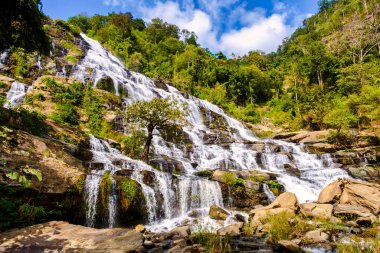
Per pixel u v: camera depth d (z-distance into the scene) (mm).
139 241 5840
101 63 37969
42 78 22953
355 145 26172
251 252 6797
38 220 7727
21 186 7680
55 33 40094
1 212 6852
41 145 9945
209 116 35375
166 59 68062
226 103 53469
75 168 10039
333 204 12164
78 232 6117
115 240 5660
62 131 15195
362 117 31062
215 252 6723
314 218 10008
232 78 59906
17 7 8570
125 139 18859
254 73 62562
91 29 64875
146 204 11016
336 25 85188
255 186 14133
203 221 10742
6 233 5910
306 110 39094
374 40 56812
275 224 8789
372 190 11859
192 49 72375
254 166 21359
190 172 16625
